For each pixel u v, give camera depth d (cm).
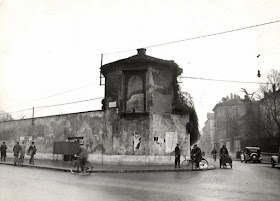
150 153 2378
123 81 2505
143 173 1827
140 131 2419
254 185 1247
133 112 2442
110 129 2506
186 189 1098
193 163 2305
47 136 3144
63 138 2928
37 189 1057
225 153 2498
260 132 4766
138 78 2497
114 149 2447
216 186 1197
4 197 878
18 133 3612
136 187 1140
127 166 2292
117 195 942
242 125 6244
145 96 2453
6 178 1420
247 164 3272
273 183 1329
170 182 1325
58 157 2972
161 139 2438
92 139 2616
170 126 2502
